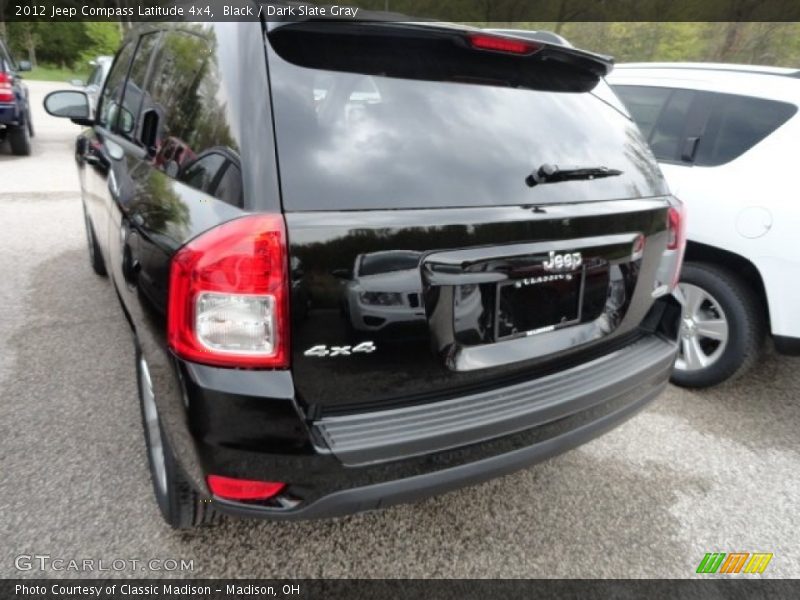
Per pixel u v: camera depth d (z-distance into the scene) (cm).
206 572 198
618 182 206
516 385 188
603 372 204
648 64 392
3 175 779
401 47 178
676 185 331
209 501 161
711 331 329
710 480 266
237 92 160
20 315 377
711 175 321
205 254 146
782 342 296
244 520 221
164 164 195
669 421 312
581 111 213
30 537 204
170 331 154
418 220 155
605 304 204
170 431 164
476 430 168
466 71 187
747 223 301
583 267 190
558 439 189
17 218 593
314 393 154
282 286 145
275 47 162
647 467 273
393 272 154
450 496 246
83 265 472
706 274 325
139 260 181
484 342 176
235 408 147
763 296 313
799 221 286
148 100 238
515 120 189
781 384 357
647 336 234
